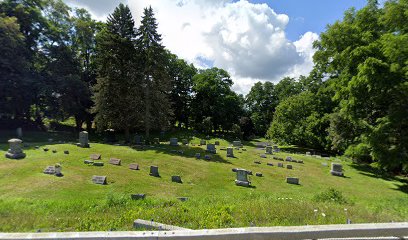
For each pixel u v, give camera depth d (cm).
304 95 4697
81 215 686
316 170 2620
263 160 2905
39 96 3822
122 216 622
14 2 3697
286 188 1894
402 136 1950
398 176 2564
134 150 2689
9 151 2023
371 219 642
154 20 3450
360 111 2300
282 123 4766
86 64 4559
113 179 1675
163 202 923
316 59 3422
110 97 3362
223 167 2381
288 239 368
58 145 2598
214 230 369
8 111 3562
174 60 5569
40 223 566
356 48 2258
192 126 5644
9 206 836
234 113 6134
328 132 3869
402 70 1834
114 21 3516
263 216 633
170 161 2373
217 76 6084
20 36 3328
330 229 377
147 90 3422
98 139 3844
